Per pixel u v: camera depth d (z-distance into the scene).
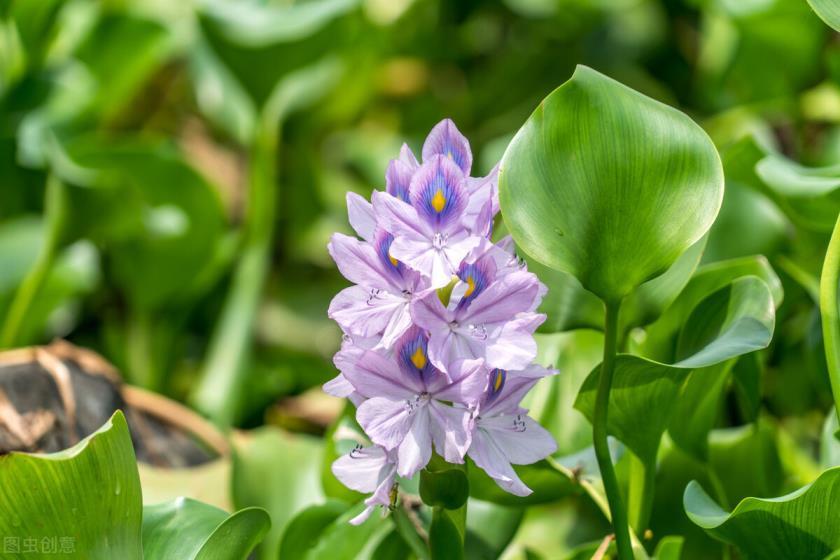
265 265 1.81
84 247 1.93
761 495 1.46
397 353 1.26
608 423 1.33
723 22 2.00
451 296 1.26
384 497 1.27
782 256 1.51
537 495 1.39
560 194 1.28
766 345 1.30
